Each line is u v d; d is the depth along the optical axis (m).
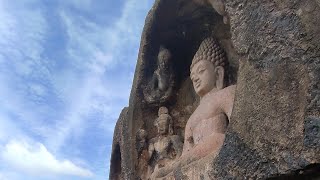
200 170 3.13
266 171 2.56
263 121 2.66
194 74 4.05
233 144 2.80
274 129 2.59
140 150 4.44
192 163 3.27
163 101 4.52
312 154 2.37
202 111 3.75
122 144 4.57
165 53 4.45
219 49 4.13
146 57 4.49
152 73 4.57
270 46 2.76
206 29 4.43
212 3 3.67
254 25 2.90
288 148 2.49
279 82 2.65
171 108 4.62
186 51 4.69
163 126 4.44
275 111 2.62
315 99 2.44
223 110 3.63
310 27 2.60
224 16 3.54
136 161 4.39
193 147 3.59
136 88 4.54
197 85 4.01
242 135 2.76
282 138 2.53
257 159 2.62
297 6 2.71
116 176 5.08
